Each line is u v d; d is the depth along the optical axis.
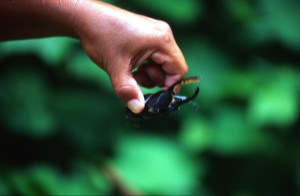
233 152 1.78
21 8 0.87
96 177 1.64
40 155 1.74
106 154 1.76
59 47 1.57
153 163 1.67
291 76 1.81
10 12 0.87
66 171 1.73
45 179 1.59
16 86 1.68
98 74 1.68
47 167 1.65
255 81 1.79
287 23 1.78
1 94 1.66
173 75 0.90
